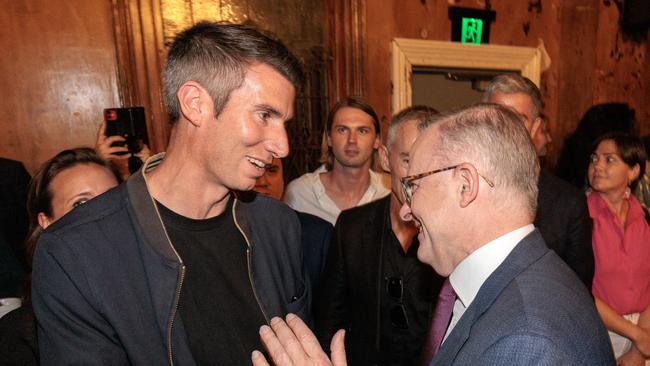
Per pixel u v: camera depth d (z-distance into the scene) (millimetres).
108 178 1108
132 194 817
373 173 2246
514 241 685
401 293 1229
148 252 786
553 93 3428
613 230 1855
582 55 3451
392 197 1287
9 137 2170
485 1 3129
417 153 770
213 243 880
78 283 728
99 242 767
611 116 2699
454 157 705
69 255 735
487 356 574
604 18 3545
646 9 3400
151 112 2377
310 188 2160
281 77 765
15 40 2135
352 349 1329
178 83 775
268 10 2732
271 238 1011
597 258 1860
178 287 787
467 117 727
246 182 799
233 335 855
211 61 740
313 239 1497
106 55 2277
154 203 816
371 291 1279
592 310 618
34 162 2213
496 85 1548
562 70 3422
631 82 3717
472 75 3246
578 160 2768
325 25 2908
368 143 2016
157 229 801
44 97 2203
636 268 1814
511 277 643
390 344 1246
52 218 1067
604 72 3611
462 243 721
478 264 698
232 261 907
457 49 3021
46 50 2184
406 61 2898
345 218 1417
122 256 777
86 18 2229
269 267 964
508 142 687
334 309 1380
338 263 1378
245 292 910
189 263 840
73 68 2232
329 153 2184
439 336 976
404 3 2900
